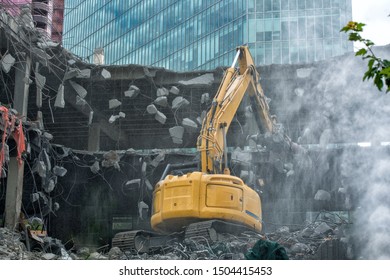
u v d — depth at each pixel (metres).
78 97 35.66
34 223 29.84
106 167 36.47
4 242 22.97
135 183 34.69
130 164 36.25
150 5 107.81
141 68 36.59
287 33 85.25
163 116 35.22
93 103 40.00
